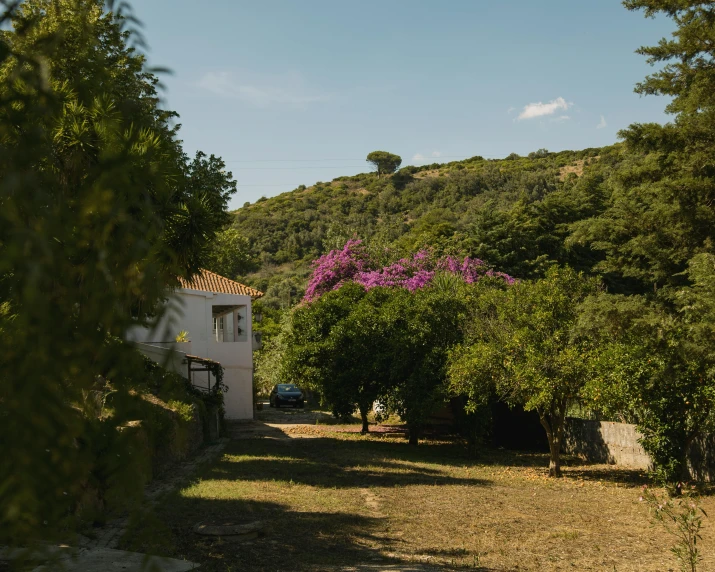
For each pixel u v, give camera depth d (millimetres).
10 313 1432
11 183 1243
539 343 16297
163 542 1548
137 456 1517
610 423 19906
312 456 19828
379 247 37625
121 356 1452
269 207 124125
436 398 21328
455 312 22625
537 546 9344
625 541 9711
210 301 32031
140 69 1733
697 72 15250
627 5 15391
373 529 10156
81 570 6180
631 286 38094
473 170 125500
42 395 1396
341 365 25219
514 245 41125
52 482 1451
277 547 8750
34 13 1557
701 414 13562
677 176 16453
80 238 1451
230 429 29156
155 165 1646
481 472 17656
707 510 11984
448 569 7914
